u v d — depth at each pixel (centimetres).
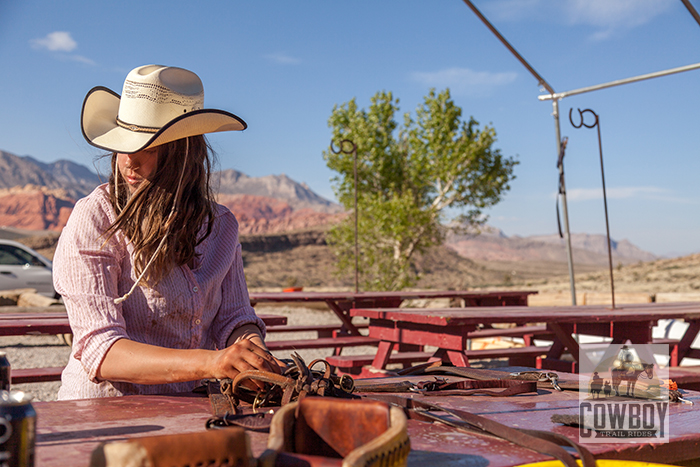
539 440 94
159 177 157
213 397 128
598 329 470
